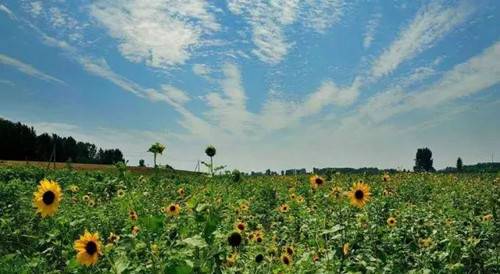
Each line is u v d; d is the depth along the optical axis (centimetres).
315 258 686
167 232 609
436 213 1186
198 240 468
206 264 503
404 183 2278
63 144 9588
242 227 845
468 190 1956
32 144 8825
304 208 1212
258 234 885
